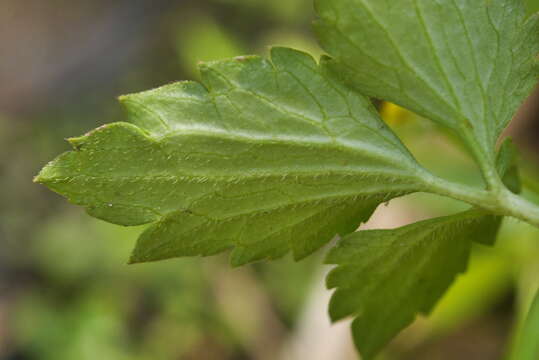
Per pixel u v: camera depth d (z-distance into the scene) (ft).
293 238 0.49
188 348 1.16
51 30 1.75
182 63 1.61
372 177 0.49
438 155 0.80
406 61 0.49
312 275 1.12
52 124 1.58
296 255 0.49
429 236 0.50
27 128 1.57
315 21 0.48
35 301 1.23
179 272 1.19
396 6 0.48
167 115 0.48
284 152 0.48
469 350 0.99
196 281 1.19
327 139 0.48
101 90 1.64
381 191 0.49
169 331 1.17
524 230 0.75
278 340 1.13
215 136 0.48
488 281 0.80
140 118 0.48
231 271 1.18
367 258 0.50
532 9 0.55
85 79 1.66
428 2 0.48
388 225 0.97
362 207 0.49
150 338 1.18
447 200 0.79
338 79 0.49
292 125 0.48
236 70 0.48
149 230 0.48
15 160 1.50
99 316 1.19
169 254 0.49
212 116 0.48
